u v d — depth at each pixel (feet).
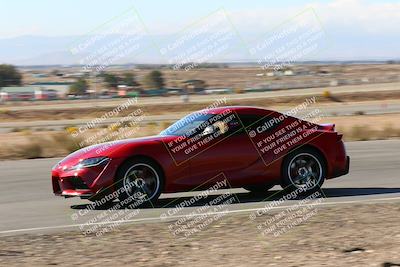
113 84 330.13
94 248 27.20
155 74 369.09
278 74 593.01
